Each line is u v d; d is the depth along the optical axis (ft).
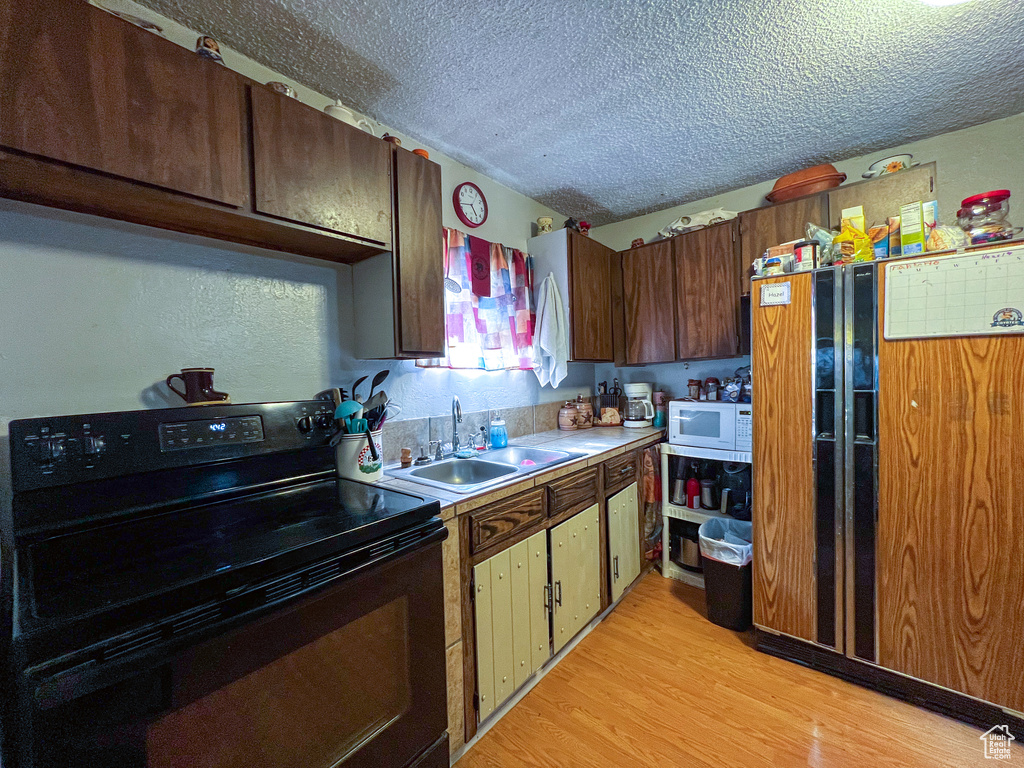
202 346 4.10
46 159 2.51
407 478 4.98
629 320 8.93
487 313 7.11
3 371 3.13
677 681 5.12
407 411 5.99
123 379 3.65
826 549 5.09
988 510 4.18
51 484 2.82
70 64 2.59
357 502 3.65
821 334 5.08
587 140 6.43
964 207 4.59
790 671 5.25
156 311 3.83
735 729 4.39
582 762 4.07
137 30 2.86
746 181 7.98
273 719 2.54
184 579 2.23
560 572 5.40
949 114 5.94
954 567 4.36
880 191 6.11
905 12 4.13
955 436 4.33
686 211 9.00
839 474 4.99
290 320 4.77
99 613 1.92
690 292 8.03
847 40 4.50
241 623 2.32
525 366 7.75
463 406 6.85
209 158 3.20
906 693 4.67
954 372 4.32
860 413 4.88
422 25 4.15
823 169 6.73
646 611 6.72
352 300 5.31
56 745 1.78
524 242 8.36
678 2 3.97
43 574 2.31
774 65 4.88
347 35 4.25
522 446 6.98
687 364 9.29
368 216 4.36
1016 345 4.02
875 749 4.09
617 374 10.23
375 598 3.10
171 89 3.01
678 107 5.65
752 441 5.64
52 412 3.31
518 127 6.04
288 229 3.86
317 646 2.76
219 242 4.20
